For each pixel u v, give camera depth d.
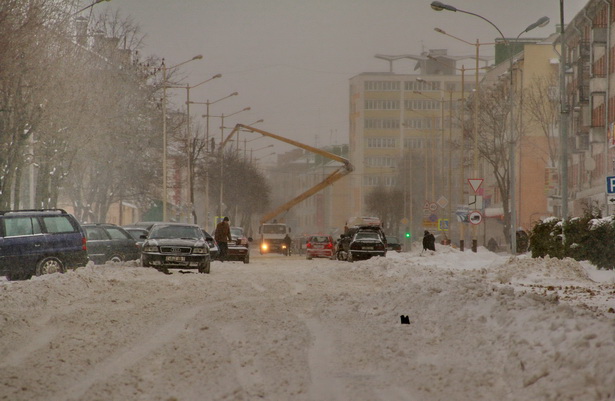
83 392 13.55
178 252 52.91
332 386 14.34
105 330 21.66
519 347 16.34
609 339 14.51
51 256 45.12
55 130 80.56
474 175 95.81
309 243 115.00
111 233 62.38
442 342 19.33
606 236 52.78
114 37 110.69
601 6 117.31
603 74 116.56
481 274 52.62
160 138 115.00
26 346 18.97
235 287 38.00
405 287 28.94
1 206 71.44
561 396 12.72
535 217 160.25
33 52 69.88
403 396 13.56
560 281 47.12
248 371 15.48
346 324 23.02
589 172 124.31
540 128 156.75
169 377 14.81
